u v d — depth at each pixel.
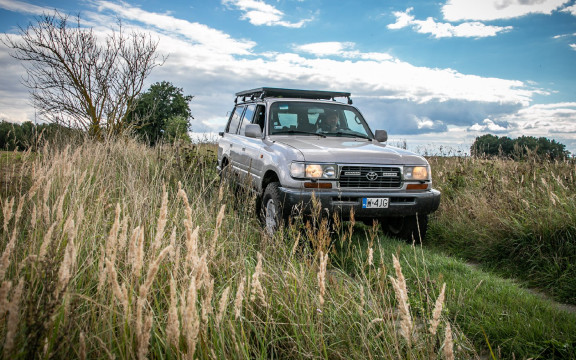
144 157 6.47
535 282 4.04
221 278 2.67
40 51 9.60
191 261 1.65
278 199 4.59
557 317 2.92
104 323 1.73
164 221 1.53
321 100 6.39
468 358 2.20
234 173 5.99
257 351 2.10
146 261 2.43
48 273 1.58
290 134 5.75
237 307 1.58
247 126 5.68
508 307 3.09
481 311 2.99
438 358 1.99
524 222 4.79
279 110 5.95
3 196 3.60
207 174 5.97
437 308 1.40
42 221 2.43
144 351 1.25
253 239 4.02
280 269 2.84
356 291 2.70
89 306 2.02
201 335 1.62
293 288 2.56
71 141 6.91
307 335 2.11
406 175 4.93
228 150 7.13
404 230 5.36
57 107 9.73
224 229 3.80
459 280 3.69
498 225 5.02
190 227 1.61
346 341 2.24
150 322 1.26
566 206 4.66
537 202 5.29
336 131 5.99
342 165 4.63
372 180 4.74
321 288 1.81
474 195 6.38
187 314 1.27
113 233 1.55
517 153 8.19
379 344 2.10
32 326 1.40
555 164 7.13
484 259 4.85
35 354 1.41
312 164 4.56
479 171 7.62
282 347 2.30
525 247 4.45
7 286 1.19
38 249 2.32
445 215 6.20
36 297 1.78
